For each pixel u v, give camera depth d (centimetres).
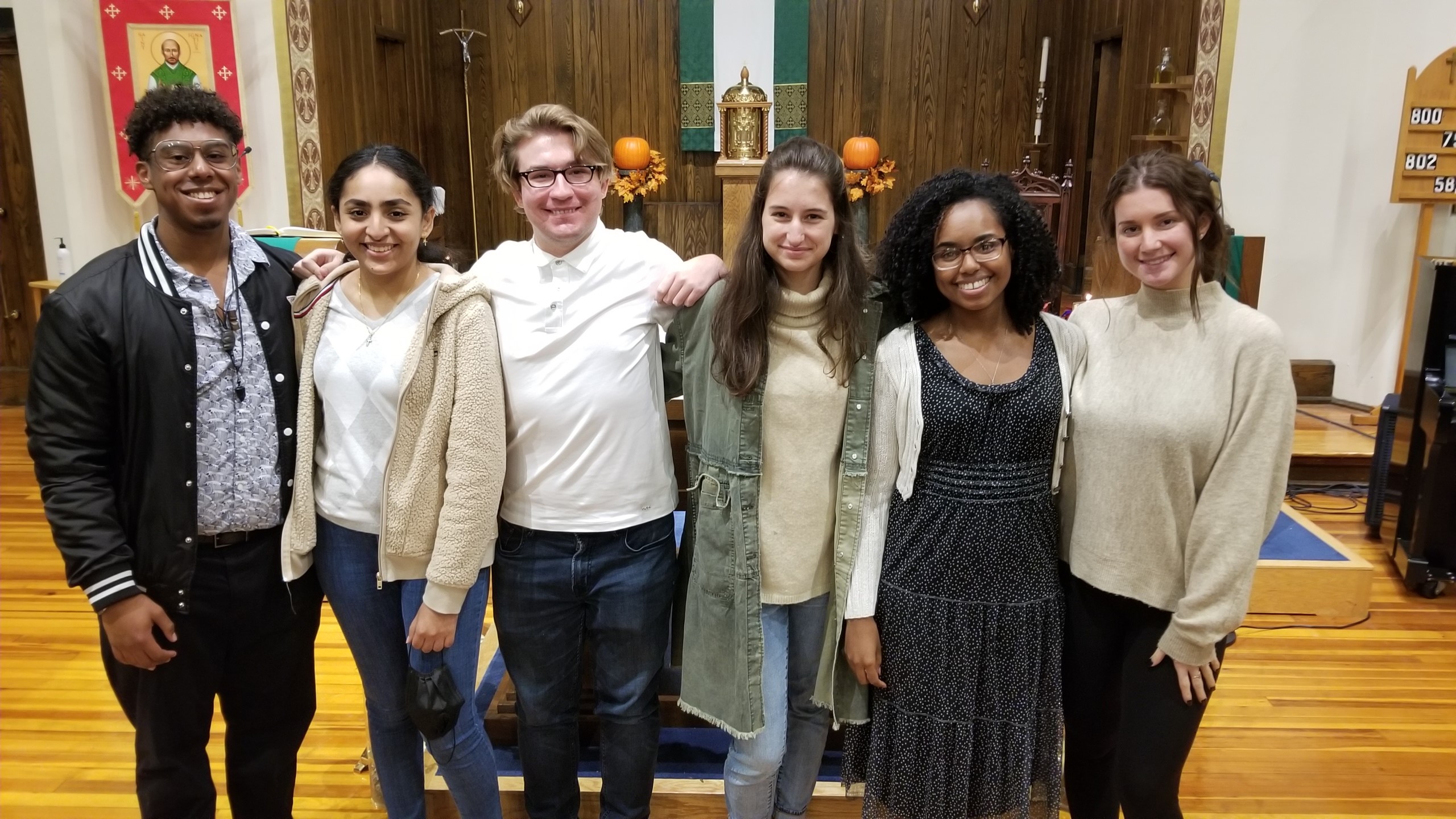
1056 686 156
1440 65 410
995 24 578
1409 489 329
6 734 237
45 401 141
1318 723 245
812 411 151
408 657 162
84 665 271
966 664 151
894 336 153
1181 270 142
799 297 150
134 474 145
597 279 154
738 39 567
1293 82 455
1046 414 148
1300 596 303
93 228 484
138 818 206
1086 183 560
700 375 158
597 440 154
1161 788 150
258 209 462
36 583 321
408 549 150
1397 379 462
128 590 142
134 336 142
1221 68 452
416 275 154
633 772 171
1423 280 328
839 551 155
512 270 156
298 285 160
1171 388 143
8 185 504
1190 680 144
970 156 594
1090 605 156
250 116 453
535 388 153
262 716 165
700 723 224
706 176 595
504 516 161
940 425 147
